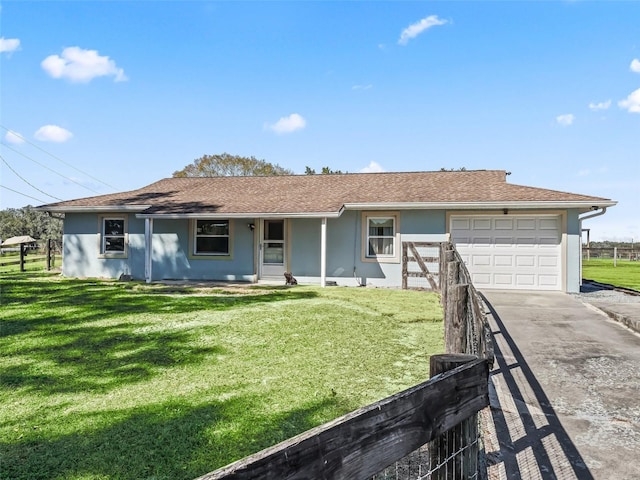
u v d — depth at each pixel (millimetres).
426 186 13703
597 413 3729
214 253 13719
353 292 10844
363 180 15422
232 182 16891
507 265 11883
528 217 11773
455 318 3105
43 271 17328
